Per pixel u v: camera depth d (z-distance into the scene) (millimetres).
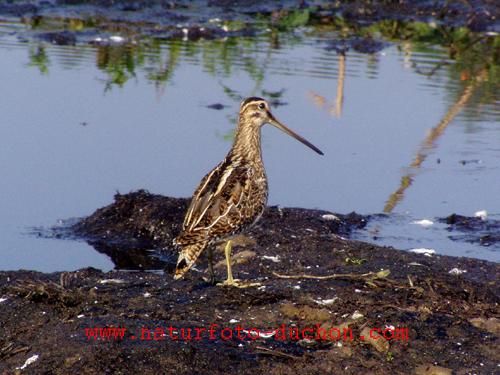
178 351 8820
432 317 9828
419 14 24062
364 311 9820
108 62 20516
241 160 11180
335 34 23109
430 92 18969
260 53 21438
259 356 8953
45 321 9766
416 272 11102
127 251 13422
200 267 12344
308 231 13484
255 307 10070
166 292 10477
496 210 14461
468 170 15633
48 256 13000
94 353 8766
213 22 23766
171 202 14211
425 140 16750
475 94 18938
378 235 13648
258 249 12648
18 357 9086
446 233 13773
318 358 8992
